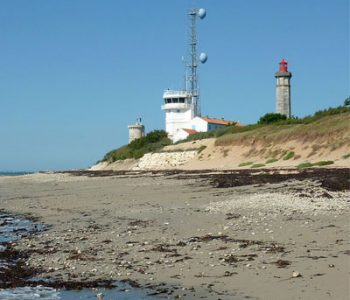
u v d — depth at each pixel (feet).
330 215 65.67
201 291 37.19
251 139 237.66
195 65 421.18
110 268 46.24
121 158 363.35
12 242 63.72
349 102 248.32
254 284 37.73
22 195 142.51
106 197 119.14
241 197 95.76
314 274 38.91
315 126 209.26
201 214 76.43
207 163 243.60
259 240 53.26
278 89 359.46
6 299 37.78
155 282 40.55
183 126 404.77
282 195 90.22
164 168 263.90
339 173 122.93
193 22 422.00
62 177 256.32
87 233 67.41
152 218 76.79
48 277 44.39
